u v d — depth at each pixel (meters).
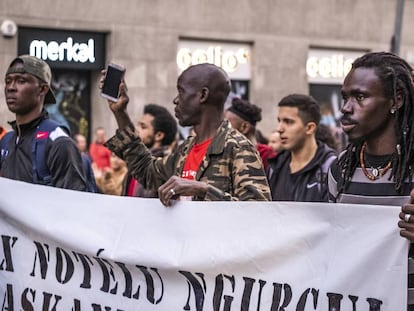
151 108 7.13
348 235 3.22
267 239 3.43
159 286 3.77
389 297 3.11
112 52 15.99
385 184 3.22
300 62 18.38
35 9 15.24
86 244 3.98
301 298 3.34
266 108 17.92
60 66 15.62
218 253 3.57
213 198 3.69
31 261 4.25
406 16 19.75
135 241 3.82
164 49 16.58
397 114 3.18
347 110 3.22
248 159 3.91
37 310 4.22
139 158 4.52
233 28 17.50
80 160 4.92
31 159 4.90
